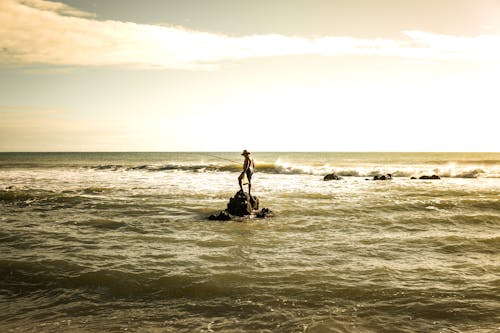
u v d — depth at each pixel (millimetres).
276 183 27953
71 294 7125
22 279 7930
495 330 5562
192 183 28281
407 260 9125
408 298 6746
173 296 6945
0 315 6246
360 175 35719
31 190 23359
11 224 13773
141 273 8133
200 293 7051
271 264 8750
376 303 6551
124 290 7254
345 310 6277
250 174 16250
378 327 5668
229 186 25938
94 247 10461
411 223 13516
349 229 12680
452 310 6246
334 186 25641
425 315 6078
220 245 10633
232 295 6938
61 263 8898
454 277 7863
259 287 7297
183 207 17172
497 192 21297
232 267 8516
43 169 46562
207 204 17969
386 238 11406
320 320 5902
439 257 9414
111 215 15430
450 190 22531
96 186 26000
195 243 10875
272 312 6211
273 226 13242
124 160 80562
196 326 5738
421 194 20719
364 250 10039
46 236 11852
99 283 7621
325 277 7844
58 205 17984
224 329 5625
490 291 7051
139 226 13328
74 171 43062
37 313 6320
